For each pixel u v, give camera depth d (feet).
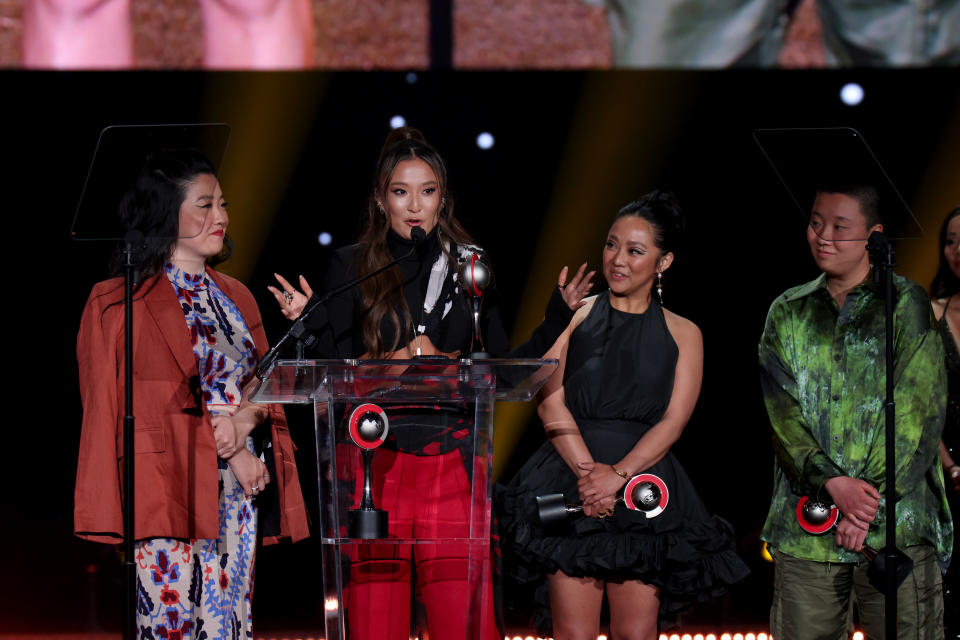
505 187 70.28
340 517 32.42
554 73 69.36
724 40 61.16
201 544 38.32
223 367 39.47
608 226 70.33
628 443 41.37
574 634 40.63
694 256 70.69
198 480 37.52
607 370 41.68
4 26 60.95
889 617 37.04
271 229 69.92
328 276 39.24
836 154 41.34
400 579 34.55
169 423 37.68
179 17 61.62
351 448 32.83
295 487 40.91
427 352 37.83
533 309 70.54
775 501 42.65
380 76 69.15
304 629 65.77
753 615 66.33
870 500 39.52
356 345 38.32
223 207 40.24
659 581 40.11
